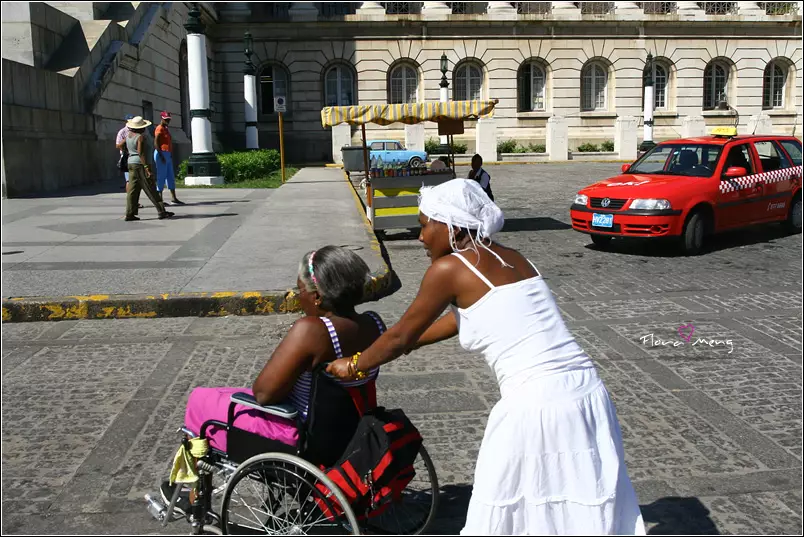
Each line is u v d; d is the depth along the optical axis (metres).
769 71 41.78
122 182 21.34
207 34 36.03
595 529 2.55
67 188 19.17
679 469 4.04
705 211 10.63
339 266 3.05
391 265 9.95
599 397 2.67
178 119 31.62
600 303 7.77
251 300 7.35
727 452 4.23
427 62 38.62
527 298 2.63
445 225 2.71
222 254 9.50
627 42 39.66
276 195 17.38
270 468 2.97
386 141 29.84
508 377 2.62
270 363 3.00
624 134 37.19
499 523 2.57
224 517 3.09
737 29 40.28
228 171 22.34
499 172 28.31
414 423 4.67
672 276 9.10
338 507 2.90
